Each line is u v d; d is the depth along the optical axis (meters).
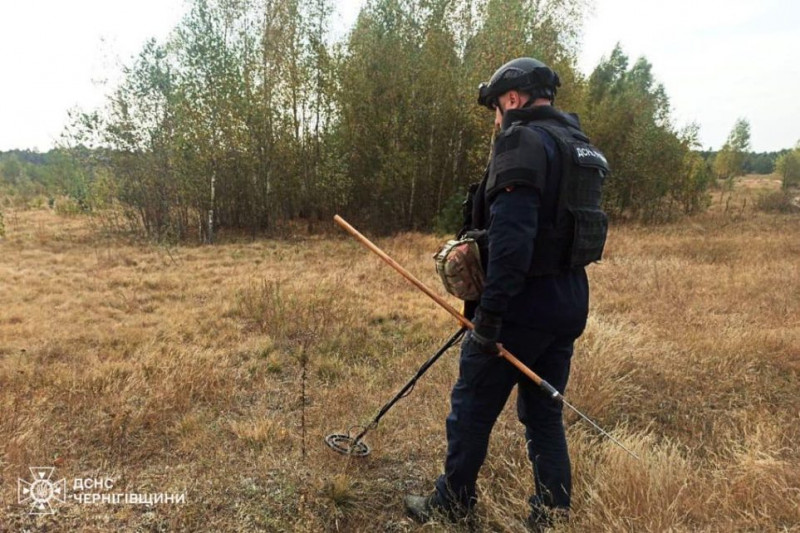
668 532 1.86
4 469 2.53
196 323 5.34
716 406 3.46
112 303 6.31
